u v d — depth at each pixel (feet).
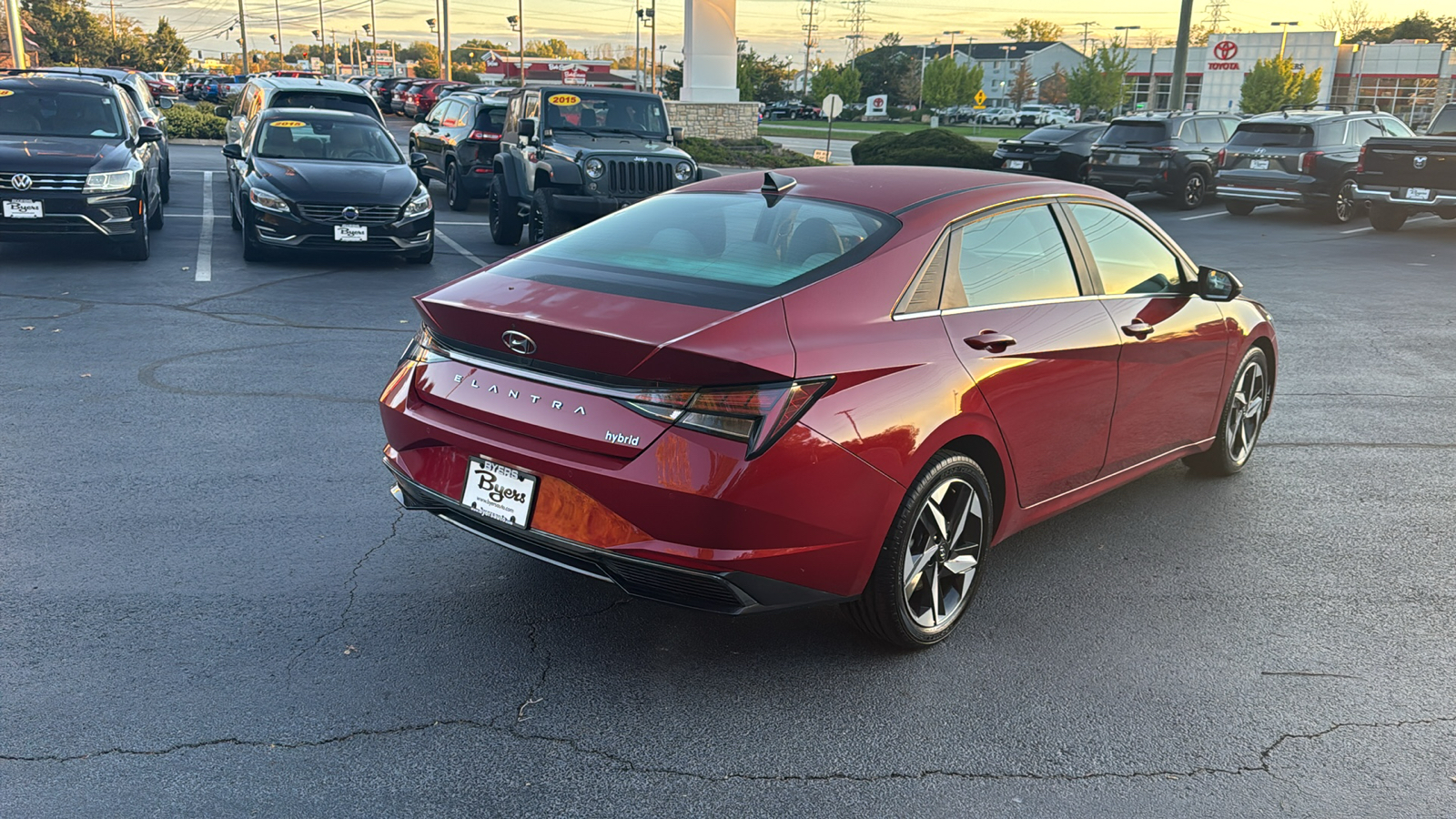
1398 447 20.38
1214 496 17.49
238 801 8.89
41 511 14.74
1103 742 10.33
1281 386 25.02
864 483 10.38
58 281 31.68
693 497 9.61
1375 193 56.70
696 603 10.33
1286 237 56.13
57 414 19.13
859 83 334.85
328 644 11.56
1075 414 13.32
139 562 13.30
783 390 9.78
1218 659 12.05
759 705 10.76
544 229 40.96
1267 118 64.03
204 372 22.45
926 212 12.14
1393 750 10.32
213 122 96.22
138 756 9.40
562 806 9.05
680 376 9.68
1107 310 13.93
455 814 8.88
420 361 11.73
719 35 116.37
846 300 10.86
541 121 42.45
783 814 9.08
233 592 12.64
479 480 10.95
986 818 9.12
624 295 10.69
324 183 36.14
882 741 10.21
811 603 10.76
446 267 38.86
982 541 12.31
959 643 12.22
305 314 28.89
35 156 33.47
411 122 146.41
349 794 9.07
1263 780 9.78
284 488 16.10
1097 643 12.32
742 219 12.50
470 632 12.00
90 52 328.49
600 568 10.28
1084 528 15.98
